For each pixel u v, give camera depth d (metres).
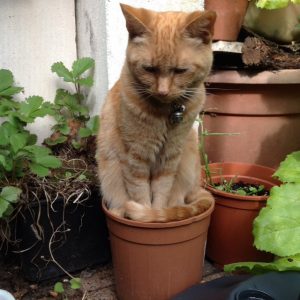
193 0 0.63
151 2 0.60
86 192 0.55
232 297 0.39
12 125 0.52
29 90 0.63
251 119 0.69
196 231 0.47
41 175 0.48
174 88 0.43
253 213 0.55
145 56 0.42
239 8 0.64
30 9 0.60
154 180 0.52
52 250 0.54
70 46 0.65
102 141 0.52
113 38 0.57
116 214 0.48
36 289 0.54
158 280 0.47
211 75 0.66
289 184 0.48
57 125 0.61
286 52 0.69
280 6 0.55
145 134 0.46
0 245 0.55
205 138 0.71
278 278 0.42
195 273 0.50
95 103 0.64
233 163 0.65
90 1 0.60
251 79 0.65
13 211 0.51
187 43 0.42
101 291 0.54
